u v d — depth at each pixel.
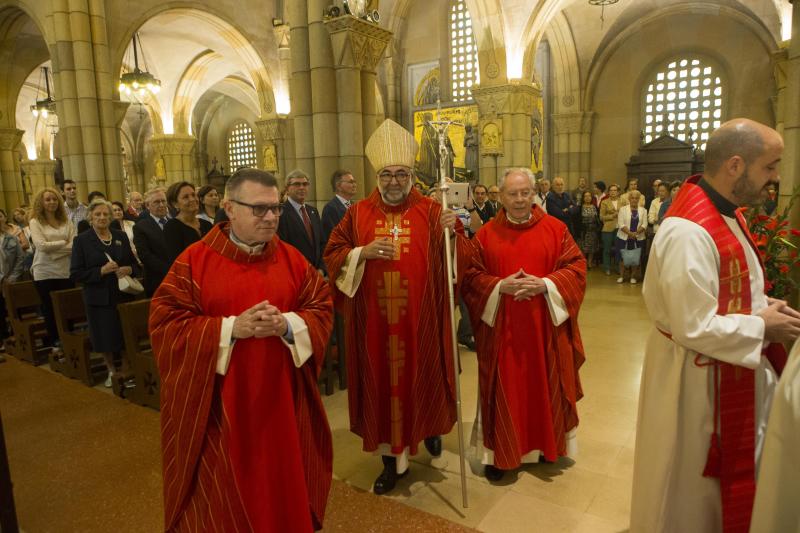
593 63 16.52
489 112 13.48
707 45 15.09
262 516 1.89
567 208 9.95
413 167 2.93
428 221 2.92
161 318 1.89
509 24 12.96
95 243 4.47
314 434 2.11
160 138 19.12
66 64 9.89
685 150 15.34
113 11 11.03
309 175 6.70
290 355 2.00
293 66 6.59
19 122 22.42
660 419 1.86
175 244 4.21
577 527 2.55
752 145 1.71
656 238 1.87
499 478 2.98
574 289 2.87
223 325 1.84
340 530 2.54
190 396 1.83
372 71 6.66
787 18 10.80
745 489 1.76
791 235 2.82
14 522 1.46
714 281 1.73
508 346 2.89
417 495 2.86
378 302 2.87
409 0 17.70
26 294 5.68
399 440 2.84
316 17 6.29
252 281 1.97
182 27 14.98
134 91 13.88
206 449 1.87
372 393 2.87
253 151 25.73
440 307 2.94
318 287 2.14
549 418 2.90
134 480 3.11
